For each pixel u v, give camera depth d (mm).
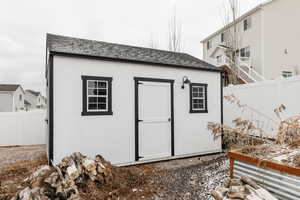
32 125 7996
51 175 2848
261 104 7078
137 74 4938
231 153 3121
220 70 6258
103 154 4445
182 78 5621
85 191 2859
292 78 6000
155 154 5082
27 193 2488
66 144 4074
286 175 2295
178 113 5512
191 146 5668
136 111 4867
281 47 12227
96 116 4402
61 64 4082
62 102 4066
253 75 12617
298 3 11375
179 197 2961
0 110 22078
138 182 3502
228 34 14672
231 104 8477
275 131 6395
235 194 2295
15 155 5621
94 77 4402
